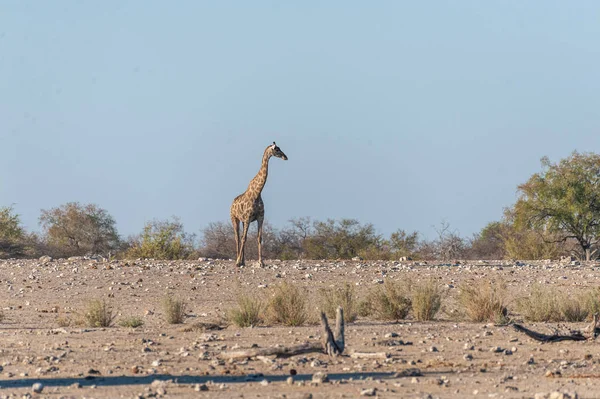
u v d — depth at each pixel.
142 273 104.31
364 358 48.78
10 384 42.44
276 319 66.25
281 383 41.59
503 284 73.38
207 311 76.69
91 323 67.06
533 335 54.53
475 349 51.81
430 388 40.00
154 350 53.03
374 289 80.69
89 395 39.06
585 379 42.19
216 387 40.59
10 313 76.81
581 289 86.94
